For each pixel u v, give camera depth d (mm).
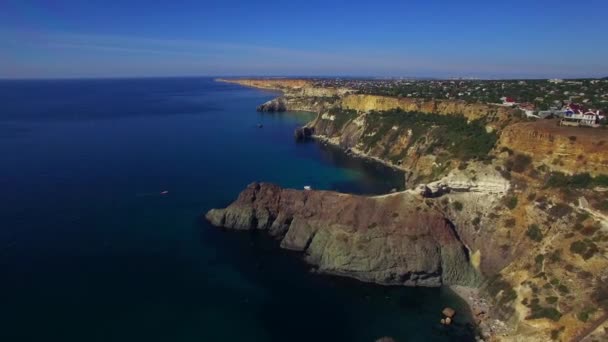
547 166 95250
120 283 84812
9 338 67938
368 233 94125
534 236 86875
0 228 105875
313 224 101875
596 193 83125
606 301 65250
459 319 77250
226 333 72375
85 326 71812
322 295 84250
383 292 85812
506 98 172250
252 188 114375
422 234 92688
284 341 71188
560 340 64562
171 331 72062
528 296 74500
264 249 101062
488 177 101750
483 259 90812
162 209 121312
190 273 89812
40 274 86312
